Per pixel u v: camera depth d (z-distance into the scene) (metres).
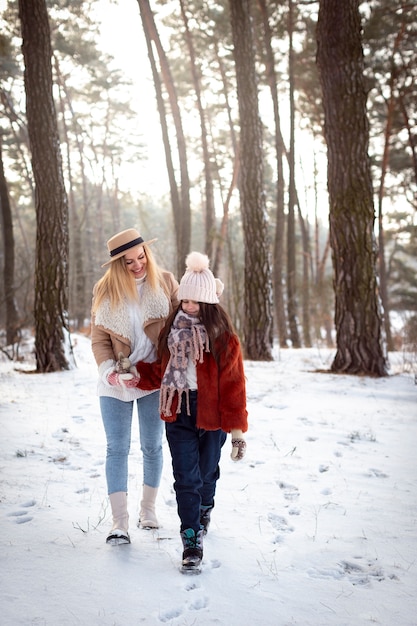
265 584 2.81
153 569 2.94
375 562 3.07
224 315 3.23
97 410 6.63
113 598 2.65
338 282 9.66
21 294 24.72
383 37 19.97
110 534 3.17
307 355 12.86
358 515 3.71
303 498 4.01
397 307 37.00
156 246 18.66
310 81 22.19
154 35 16.98
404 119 23.72
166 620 2.49
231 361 3.16
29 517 3.56
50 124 9.95
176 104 17.59
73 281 34.28
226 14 20.36
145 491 3.52
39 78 9.87
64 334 10.12
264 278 12.22
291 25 19.84
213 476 3.31
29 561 2.99
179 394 3.09
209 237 16.73
